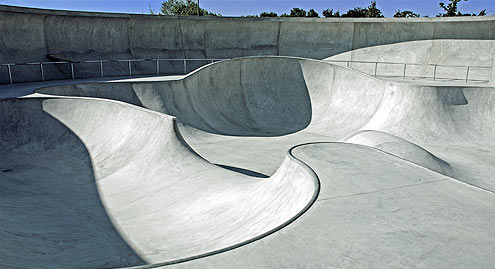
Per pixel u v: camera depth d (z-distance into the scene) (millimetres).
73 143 10406
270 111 15430
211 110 14953
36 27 17016
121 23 19422
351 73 14711
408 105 12578
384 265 3195
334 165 5922
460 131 12047
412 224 3992
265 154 11117
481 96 12398
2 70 15914
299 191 5156
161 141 8773
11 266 4039
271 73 16156
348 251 3404
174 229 5703
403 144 8875
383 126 12453
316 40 21188
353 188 4988
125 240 5465
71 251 5066
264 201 5664
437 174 5688
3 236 4914
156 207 6754
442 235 3770
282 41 21484
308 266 3158
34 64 17016
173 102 13719
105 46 19219
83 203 7145
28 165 9445
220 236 4973
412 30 19625
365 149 6953
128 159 9031
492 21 17469
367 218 4102
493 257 3383
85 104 11133
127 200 7207
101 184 8117
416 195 4832
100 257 4871
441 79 17734
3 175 8680
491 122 12078
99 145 10055
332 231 3779
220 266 3133
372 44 20422
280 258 3271
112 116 10547
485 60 17391
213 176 7703
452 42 18547
